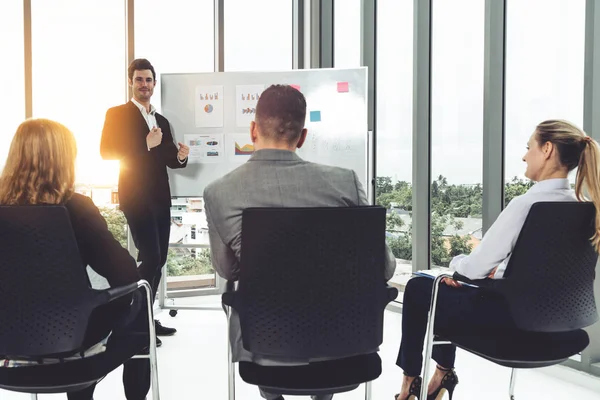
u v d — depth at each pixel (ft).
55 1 12.98
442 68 11.57
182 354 9.62
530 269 4.67
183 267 14.60
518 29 9.57
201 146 12.29
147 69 10.34
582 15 8.29
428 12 11.81
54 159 4.39
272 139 4.29
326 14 15.55
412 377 6.15
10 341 4.17
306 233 3.92
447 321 5.31
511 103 9.80
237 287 4.65
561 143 5.09
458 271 5.31
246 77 12.31
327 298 4.05
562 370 8.38
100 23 13.35
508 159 9.92
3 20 12.62
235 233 4.25
